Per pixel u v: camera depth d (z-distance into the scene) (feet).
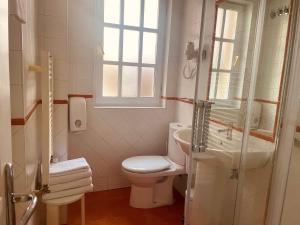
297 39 3.94
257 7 4.54
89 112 7.32
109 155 7.80
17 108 3.47
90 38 6.87
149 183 6.81
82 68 6.95
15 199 2.11
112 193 7.80
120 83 7.79
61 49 6.04
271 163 4.39
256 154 4.64
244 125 4.83
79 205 7.10
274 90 4.28
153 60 8.07
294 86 3.98
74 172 5.30
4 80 1.81
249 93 4.71
